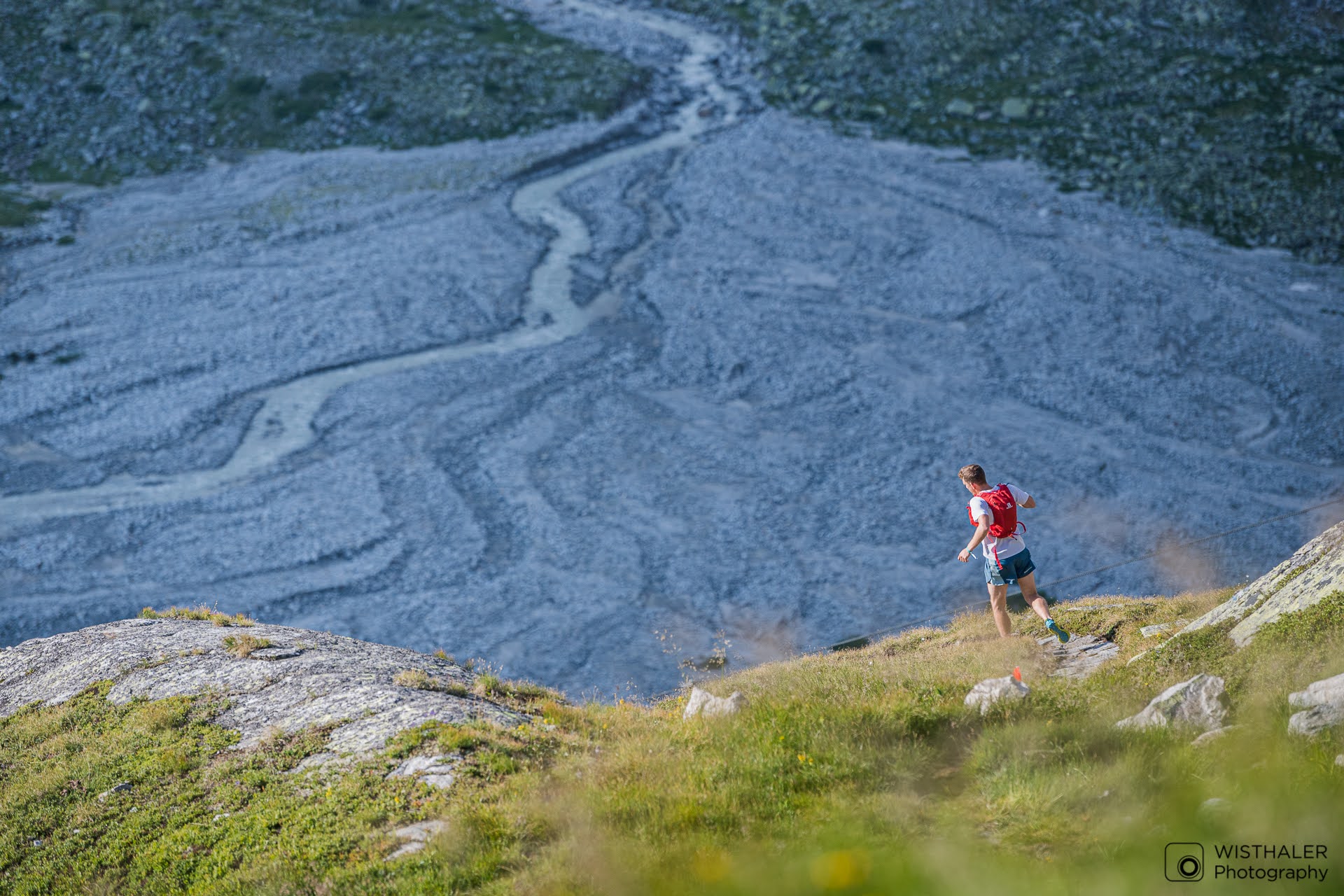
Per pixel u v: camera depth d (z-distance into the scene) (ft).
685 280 258.57
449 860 22.88
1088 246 267.80
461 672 42.22
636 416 200.44
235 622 51.60
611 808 23.36
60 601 147.13
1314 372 206.28
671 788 23.97
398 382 214.28
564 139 349.20
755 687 34.94
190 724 37.32
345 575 152.15
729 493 173.68
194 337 232.53
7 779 36.55
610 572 151.43
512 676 127.54
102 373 217.15
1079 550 150.82
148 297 251.60
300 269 266.98
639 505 170.09
